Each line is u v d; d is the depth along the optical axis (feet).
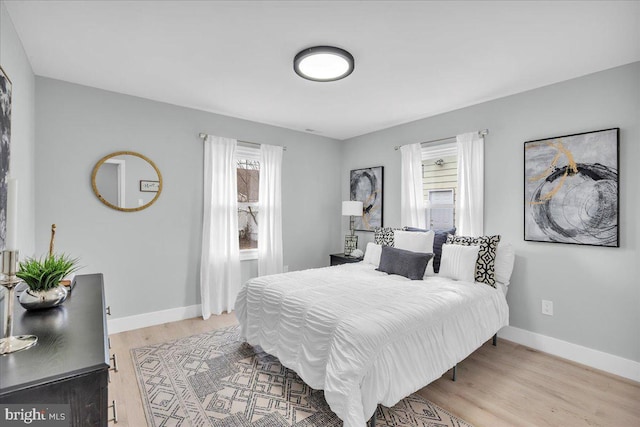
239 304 9.55
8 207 3.34
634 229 7.84
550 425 6.15
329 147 16.29
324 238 16.14
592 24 6.40
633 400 6.98
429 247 10.73
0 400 2.63
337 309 6.72
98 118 10.00
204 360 8.65
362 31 6.74
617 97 8.13
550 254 9.27
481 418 6.34
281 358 7.42
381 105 11.36
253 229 14.06
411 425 6.11
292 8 5.98
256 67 8.50
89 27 6.67
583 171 8.57
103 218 10.14
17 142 7.04
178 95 10.58
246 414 6.40
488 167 10.68
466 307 7.86
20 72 7.22
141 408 6.56
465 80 9.18
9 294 3.34
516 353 9.26
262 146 13.62
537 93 9.59
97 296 5.52
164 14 6.20
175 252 11.57
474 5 5.85
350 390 5.40
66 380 2.90
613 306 8.17
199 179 12.09
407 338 6.22
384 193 14.44
